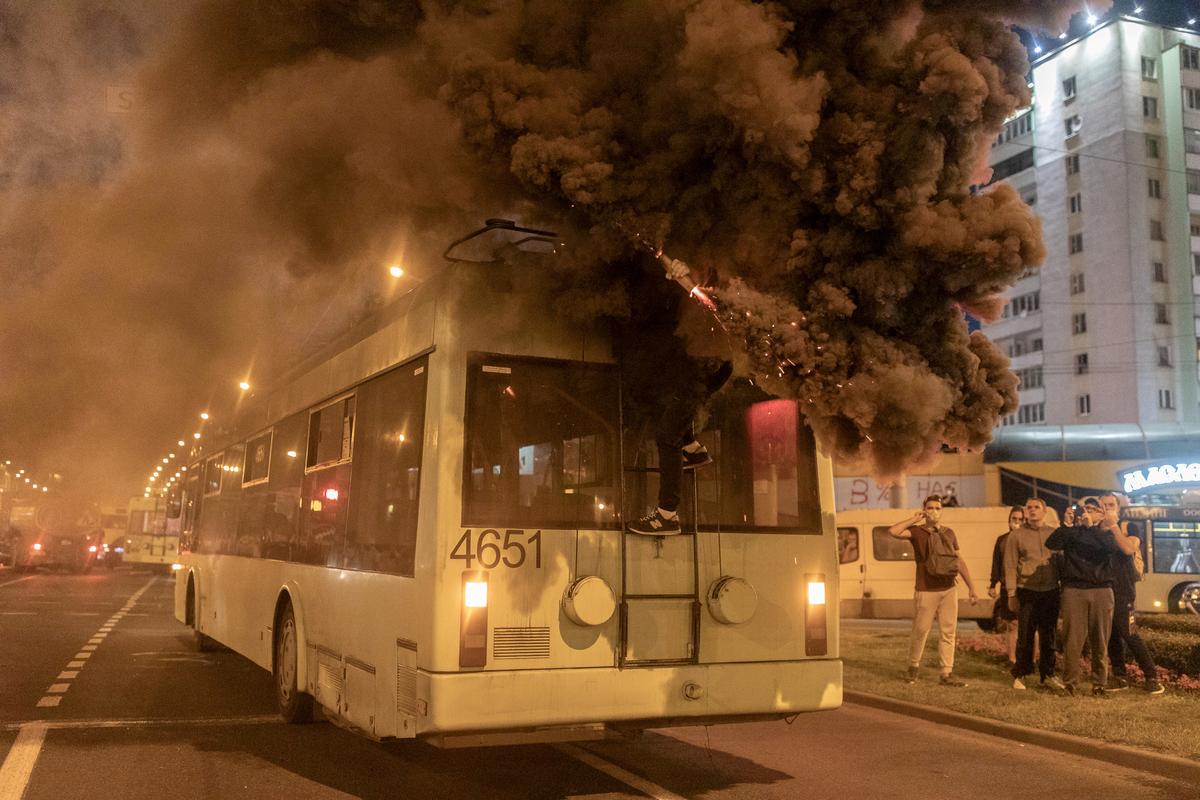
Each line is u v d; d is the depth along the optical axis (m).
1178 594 18.80
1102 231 48.97
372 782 6.30
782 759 7.10
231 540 10.61
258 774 6.42
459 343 5.55
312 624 7.36
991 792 6.21
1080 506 9.21
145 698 9.14
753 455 6.09
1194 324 48.16
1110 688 9.11
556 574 5.45
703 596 5.77
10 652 12.15
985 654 11.54
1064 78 51.72
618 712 5.45
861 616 17.98
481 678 5.19
